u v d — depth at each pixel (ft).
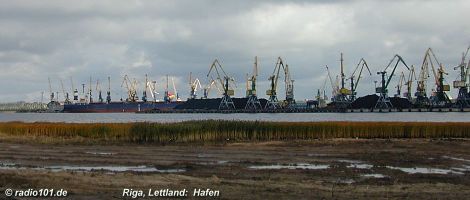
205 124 213.46
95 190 81.87
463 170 123.03
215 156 150.71
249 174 110.83
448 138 222.07
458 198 79.82
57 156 147.95
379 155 153.17
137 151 165.68
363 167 126.11
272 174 111.24
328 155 153.07
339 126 225.97
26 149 170.60
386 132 227.40
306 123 227.61
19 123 254.27
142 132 205.16
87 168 121.49
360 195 80.74
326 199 76.84
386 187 91.45
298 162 136.56
